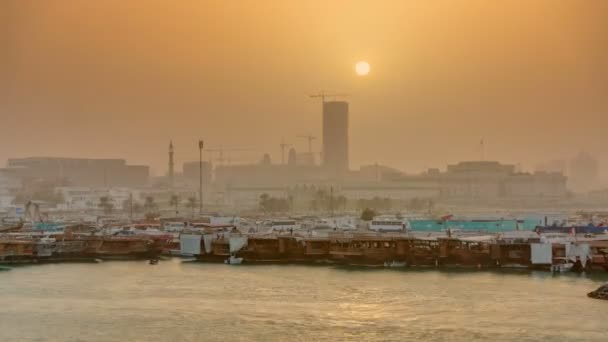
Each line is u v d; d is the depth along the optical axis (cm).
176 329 15312
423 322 15662
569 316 15950
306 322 15800
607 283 18338
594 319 15675
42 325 15675
